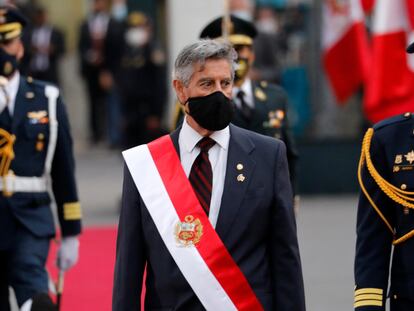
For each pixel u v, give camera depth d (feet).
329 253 96.12
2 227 61.21
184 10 118.32
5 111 62.08
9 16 62.18
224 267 44.21
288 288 44.65
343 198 123.44
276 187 44.98
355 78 92.68
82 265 91.45
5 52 62.23
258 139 45.83
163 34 171.42
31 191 62.08
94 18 155.33
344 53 92.84
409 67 75.10
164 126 132.16
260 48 134.41
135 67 134.92
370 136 46.96
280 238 44.83
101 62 155.12
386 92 75.82
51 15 177.78
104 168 147.23
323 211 115.96
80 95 174.91
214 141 45.39
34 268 60.75
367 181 46.70
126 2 170.50
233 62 44.91
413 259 45.50
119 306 45.39
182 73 44.62
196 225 44.50
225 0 62.80
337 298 81.25
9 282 61.52
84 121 175.11
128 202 45.60
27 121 62.23
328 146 123.95
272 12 154.30
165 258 44.70
